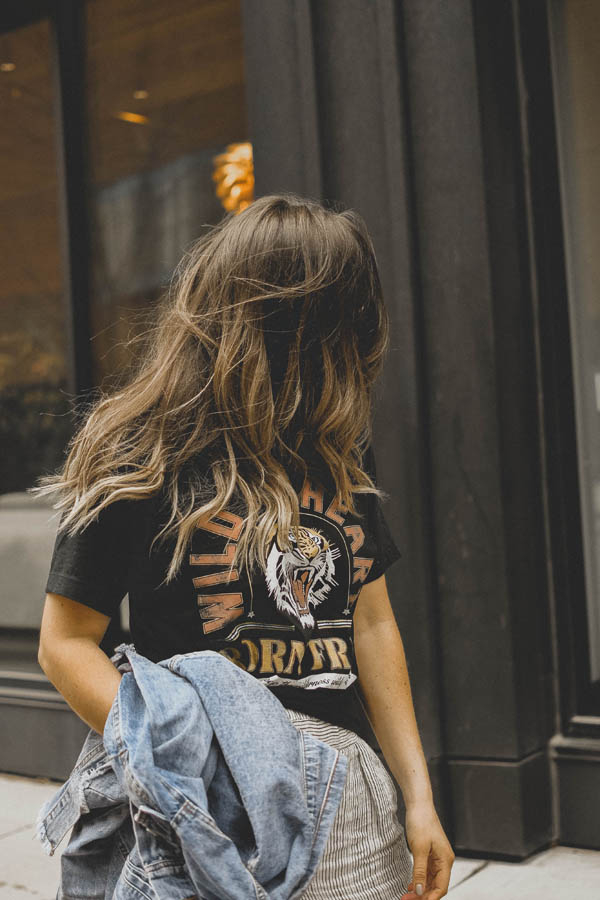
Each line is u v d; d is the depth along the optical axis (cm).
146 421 130
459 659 312
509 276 315
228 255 133
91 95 438
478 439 308
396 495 317
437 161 312
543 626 323
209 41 403
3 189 464
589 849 314
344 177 325
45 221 451
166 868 111
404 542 315
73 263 439
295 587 128
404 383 315
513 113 321
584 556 326
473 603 310
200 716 115
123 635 390
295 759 117
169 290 148
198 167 407
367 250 141
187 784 110
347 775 127
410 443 314
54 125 445
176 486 126
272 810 111
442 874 132
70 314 439
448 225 311
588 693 323
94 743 128
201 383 131
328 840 123
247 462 130
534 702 314
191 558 125
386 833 130
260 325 131
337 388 136
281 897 110
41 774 419
